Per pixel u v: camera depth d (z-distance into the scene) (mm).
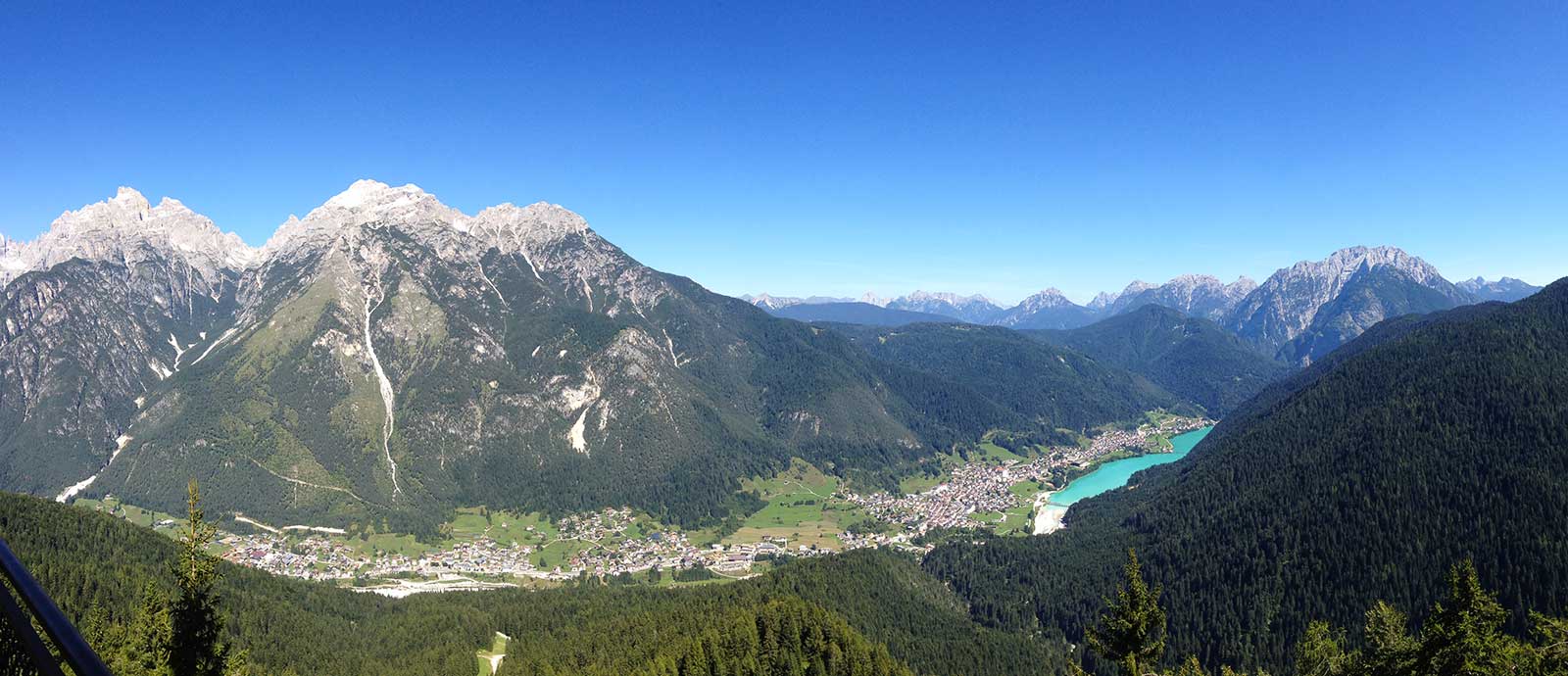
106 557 160625
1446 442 184875
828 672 132875
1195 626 171750
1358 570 163375
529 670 137250
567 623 171250
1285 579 172625
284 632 152625
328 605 176250
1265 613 166375
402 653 155500
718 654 132125
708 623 148875
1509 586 141875
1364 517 175750
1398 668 50125
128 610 135625
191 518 51406
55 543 157875
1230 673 70312
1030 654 166625
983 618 192750
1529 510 153125
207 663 50625
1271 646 157500
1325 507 186750
